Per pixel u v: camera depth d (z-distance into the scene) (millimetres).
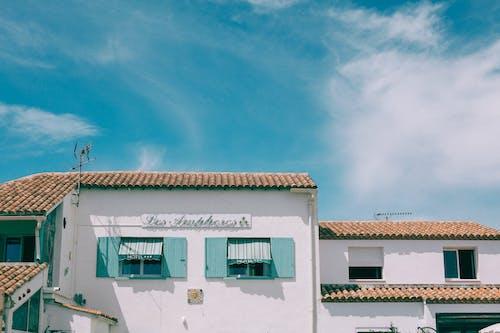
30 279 18125
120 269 23594
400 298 23188
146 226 23844
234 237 23969
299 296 23531
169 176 25594
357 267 25859
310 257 23781
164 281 23422
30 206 20359
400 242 25625
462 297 23250
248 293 23484
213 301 23359
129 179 24781
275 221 24156
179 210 24031
